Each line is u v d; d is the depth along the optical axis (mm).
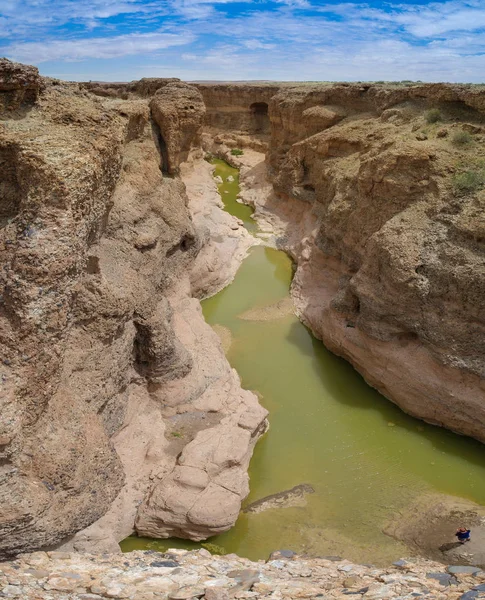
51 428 10492
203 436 14508
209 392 16391
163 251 19328
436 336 16328
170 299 20078
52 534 10148
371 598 7230
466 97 22828
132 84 39688
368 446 16359
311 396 18812
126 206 17297
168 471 13734
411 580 8336
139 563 9586
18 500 9469
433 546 12570
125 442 13992
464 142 19953
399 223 18172
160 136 25828
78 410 11297
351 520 13547
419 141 20781
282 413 17891
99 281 12672
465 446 16188
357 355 19531
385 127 26297
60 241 9984
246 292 26531
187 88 26672
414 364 17234
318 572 9398
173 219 20469
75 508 10688
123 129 13453
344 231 23203
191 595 7328
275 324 23578
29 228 9898
